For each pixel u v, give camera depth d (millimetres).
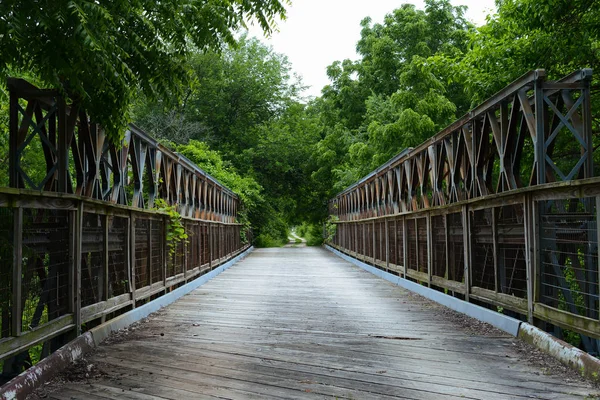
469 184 7316
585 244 4719
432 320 6195
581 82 4941
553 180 5035
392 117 21375
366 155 22797
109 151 6711
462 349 4652
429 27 23906
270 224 34875
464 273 6660
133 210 6215
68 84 4797
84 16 3426
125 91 4441
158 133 27172
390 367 4070
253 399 3311
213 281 11273
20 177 4996
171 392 3449
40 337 3930
